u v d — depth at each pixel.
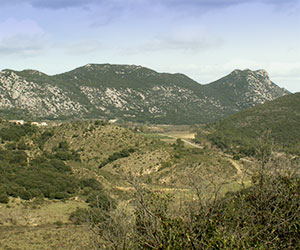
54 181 55.34
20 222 42.25
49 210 45.84
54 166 64.50
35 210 45.28
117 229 10.39
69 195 53.03
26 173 57.56
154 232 9.98
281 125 120.88
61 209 46.62
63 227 40.84
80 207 47.66
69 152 88.50
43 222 42.62
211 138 117.69
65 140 96.31
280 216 11.13
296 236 10.95
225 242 9.25
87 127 103.00
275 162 12.94
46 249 33.50
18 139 87.81
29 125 102.75
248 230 10.23
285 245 10.72
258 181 12.58
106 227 10.88
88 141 96.00
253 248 9.75
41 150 83.38
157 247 9.51
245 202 11.84
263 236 10.76
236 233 9.91
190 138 132.38
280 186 12.16
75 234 37.47
